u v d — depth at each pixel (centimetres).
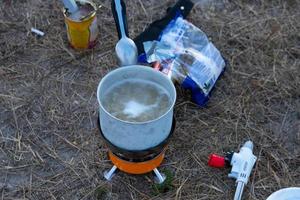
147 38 118
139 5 136
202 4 138
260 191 100
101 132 91
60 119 110
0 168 102
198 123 110
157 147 89
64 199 98
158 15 134
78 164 103
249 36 130
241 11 137
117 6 95
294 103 116
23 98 114
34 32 128
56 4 135
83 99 114
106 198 98
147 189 99
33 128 108
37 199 97
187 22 120
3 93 115
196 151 105
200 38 117
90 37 122
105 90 93
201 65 111
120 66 99
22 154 104
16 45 125
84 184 100
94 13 120
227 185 100
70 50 125
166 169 102
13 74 119
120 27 97
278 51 127
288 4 139
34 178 101
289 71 122
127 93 94
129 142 87
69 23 119
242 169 98
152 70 93
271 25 133
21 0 136
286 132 110
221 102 114
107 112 85
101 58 123
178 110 112
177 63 110
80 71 120
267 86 118
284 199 92
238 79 119
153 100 93
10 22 130
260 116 113
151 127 85
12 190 98
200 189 100
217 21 133
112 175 100
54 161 103
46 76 119
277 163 104
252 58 125
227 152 105
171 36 116
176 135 108
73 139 107
